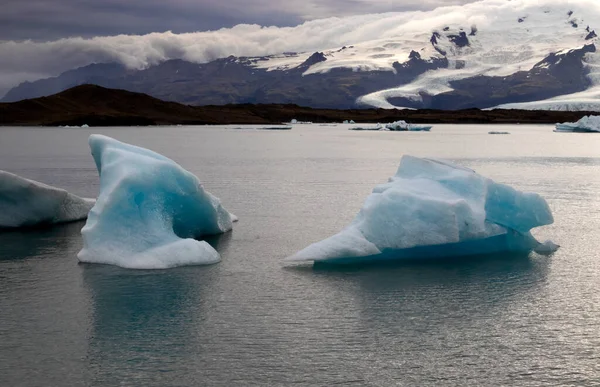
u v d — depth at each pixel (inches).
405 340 447.2
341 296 531.8
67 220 810.2
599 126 3782.0
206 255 618.8
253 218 839.1
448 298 527.8
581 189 1115.9
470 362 415.5
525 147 2389.3
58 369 405.7
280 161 1747.0
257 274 587.8
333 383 388.8
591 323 477.4
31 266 611.8
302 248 679.1
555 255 656.4
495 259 641.6
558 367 409.7
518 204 653.9
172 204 652.1
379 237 621.3
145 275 581.0
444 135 3590.1
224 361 415.8
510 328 468.1
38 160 1770.4
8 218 770.2
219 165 1622.8
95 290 543.8
